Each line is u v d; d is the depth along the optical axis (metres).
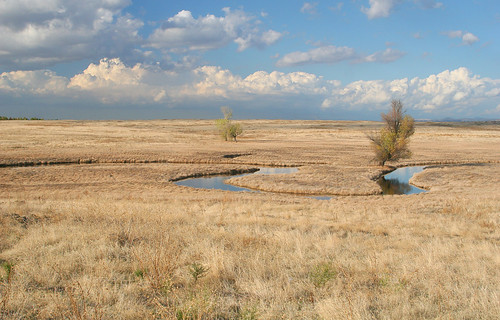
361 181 33.28
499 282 6.45
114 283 6.25
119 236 9.49
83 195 23.45
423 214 16.33
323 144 71.19
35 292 5.68
